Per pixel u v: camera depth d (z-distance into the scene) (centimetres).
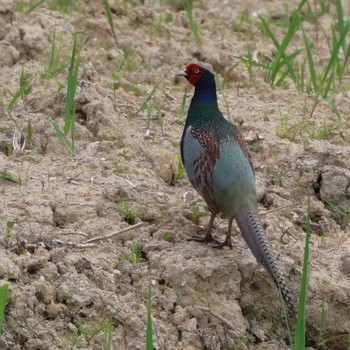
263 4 2030
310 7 1988
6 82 1484
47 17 1700
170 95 1520
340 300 1143
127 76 1591
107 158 1302
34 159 1284
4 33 1599
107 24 1719
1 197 1178
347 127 1466
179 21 1845
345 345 1155
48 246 1097
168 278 1099
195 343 1063
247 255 1137
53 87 1476
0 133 1333
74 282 1055
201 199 1228
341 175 1312
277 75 1672
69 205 1176
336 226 1269
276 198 1270
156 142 1364
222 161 1124
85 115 1399
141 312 1056
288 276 1134
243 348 1088
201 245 1148
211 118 1174
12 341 991
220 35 1831
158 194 1218
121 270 1098
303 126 1443
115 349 1024
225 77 1598
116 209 1180
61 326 1024
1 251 1061
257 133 1412
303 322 963
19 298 1012
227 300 1109
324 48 1823
